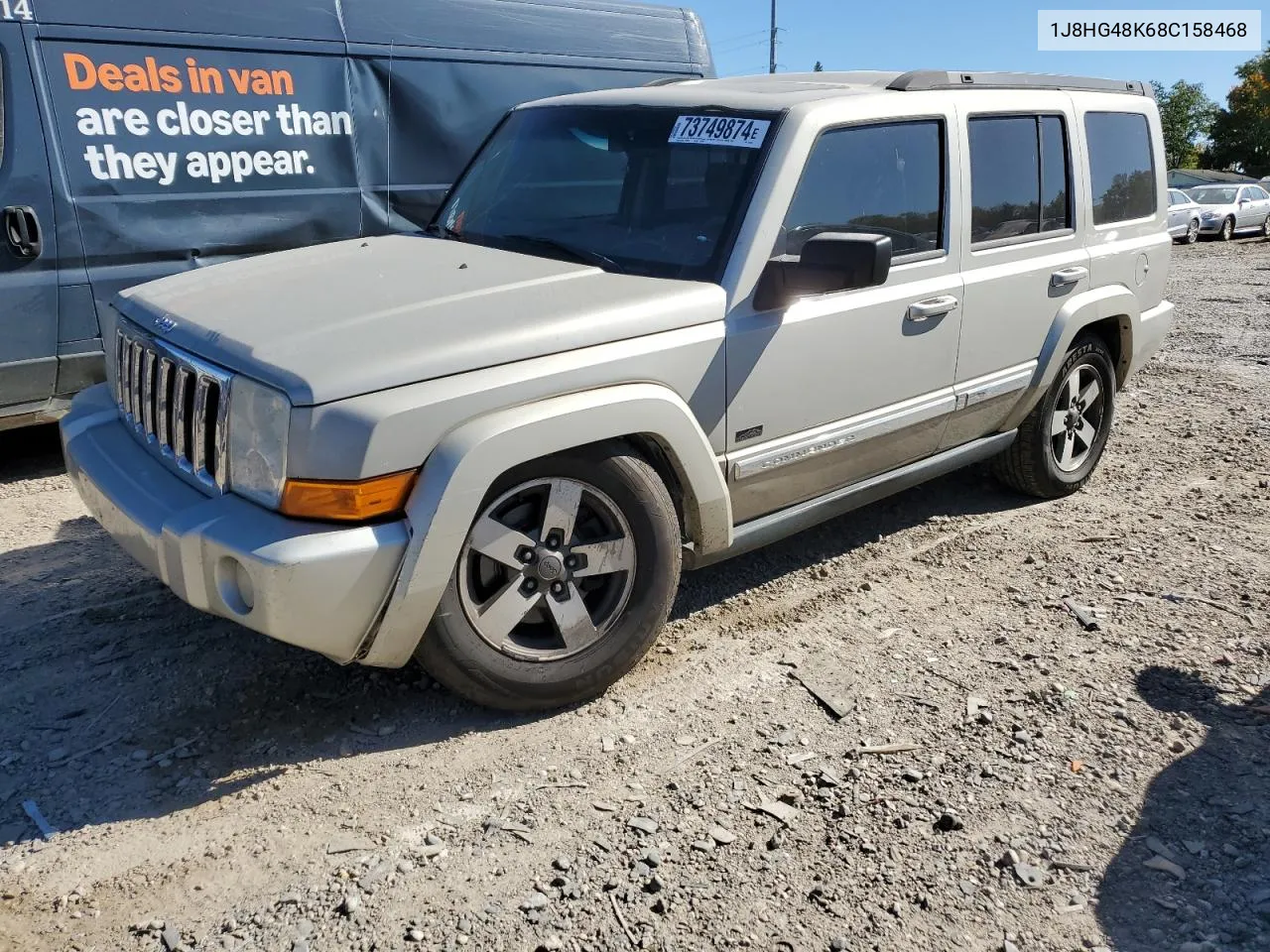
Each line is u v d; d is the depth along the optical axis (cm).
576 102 451
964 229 445
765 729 334
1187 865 277
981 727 336
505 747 323
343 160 702
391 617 296
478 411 300
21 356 584
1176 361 898
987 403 474
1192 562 467
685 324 346
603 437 323
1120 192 546
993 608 421
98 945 245
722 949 246
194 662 366
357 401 284
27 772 306
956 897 264
